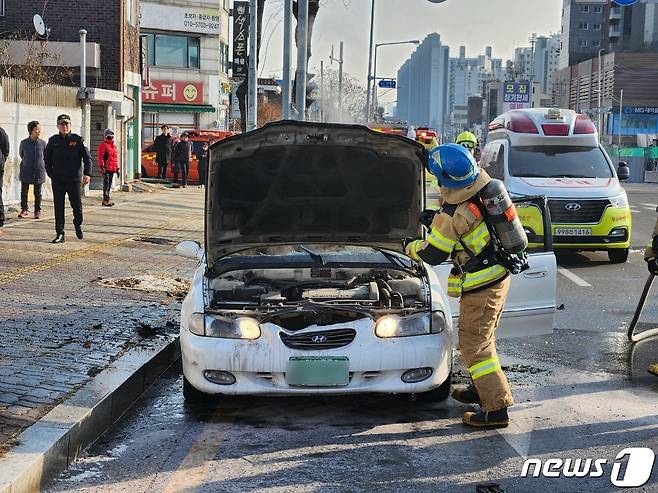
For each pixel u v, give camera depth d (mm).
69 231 14664
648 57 84438
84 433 5461
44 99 20047
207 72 43031
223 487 4887
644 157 62188
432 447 5551
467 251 5984
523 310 7277
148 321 8312
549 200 14391
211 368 5984
